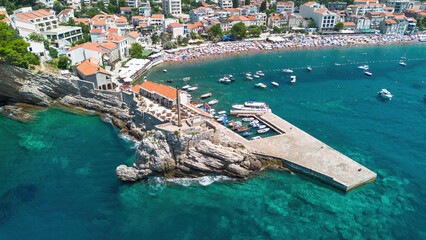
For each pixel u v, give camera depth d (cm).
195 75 15838
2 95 11275
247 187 7606
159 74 15912
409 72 16700
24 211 6600
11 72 10738
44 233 6066
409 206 7031
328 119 11250
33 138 9294
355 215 6725
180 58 18625
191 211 6769
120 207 6825
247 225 6391
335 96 13362
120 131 9912
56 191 7200
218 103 12481
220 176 7944
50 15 16938
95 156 8575
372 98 13212
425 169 8450
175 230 6241
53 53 13200
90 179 7656
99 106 11056
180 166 7900
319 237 6106
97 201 6962
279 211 6800
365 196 7344
